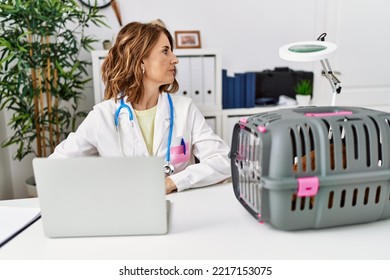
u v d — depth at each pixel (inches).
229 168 50.3
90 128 53.5
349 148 30.6
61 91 76.3
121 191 31.1
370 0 96.4
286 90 93.2
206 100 82.0
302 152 30.4
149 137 56.5
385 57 101.5
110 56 55.9
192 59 79.4
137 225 32.1
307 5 95.0
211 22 91.5
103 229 32.3
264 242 30.9
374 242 30.6
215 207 38.5
